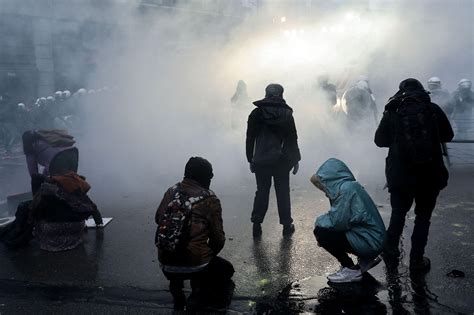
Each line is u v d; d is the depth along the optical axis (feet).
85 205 14.65
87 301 11.39
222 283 12.00
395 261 13.04
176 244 10.62
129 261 13.65
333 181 11.96
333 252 12.14
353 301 10.98
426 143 11.84
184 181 11.30
